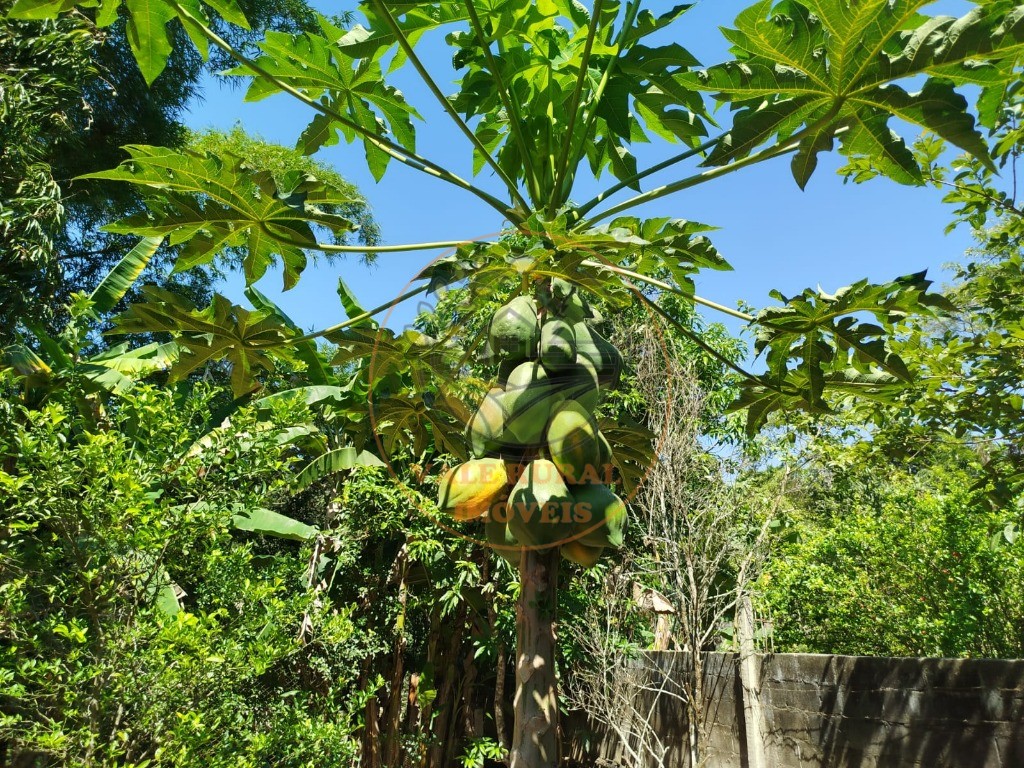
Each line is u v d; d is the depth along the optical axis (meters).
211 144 20.14
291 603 5.77
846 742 6.24
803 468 8.95
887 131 2.62
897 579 7.89
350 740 6.27
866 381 3.26
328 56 3.65
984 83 2.39
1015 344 4.78
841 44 2.33
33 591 5.35
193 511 5.26
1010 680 5.12
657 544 8.27
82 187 13.57
